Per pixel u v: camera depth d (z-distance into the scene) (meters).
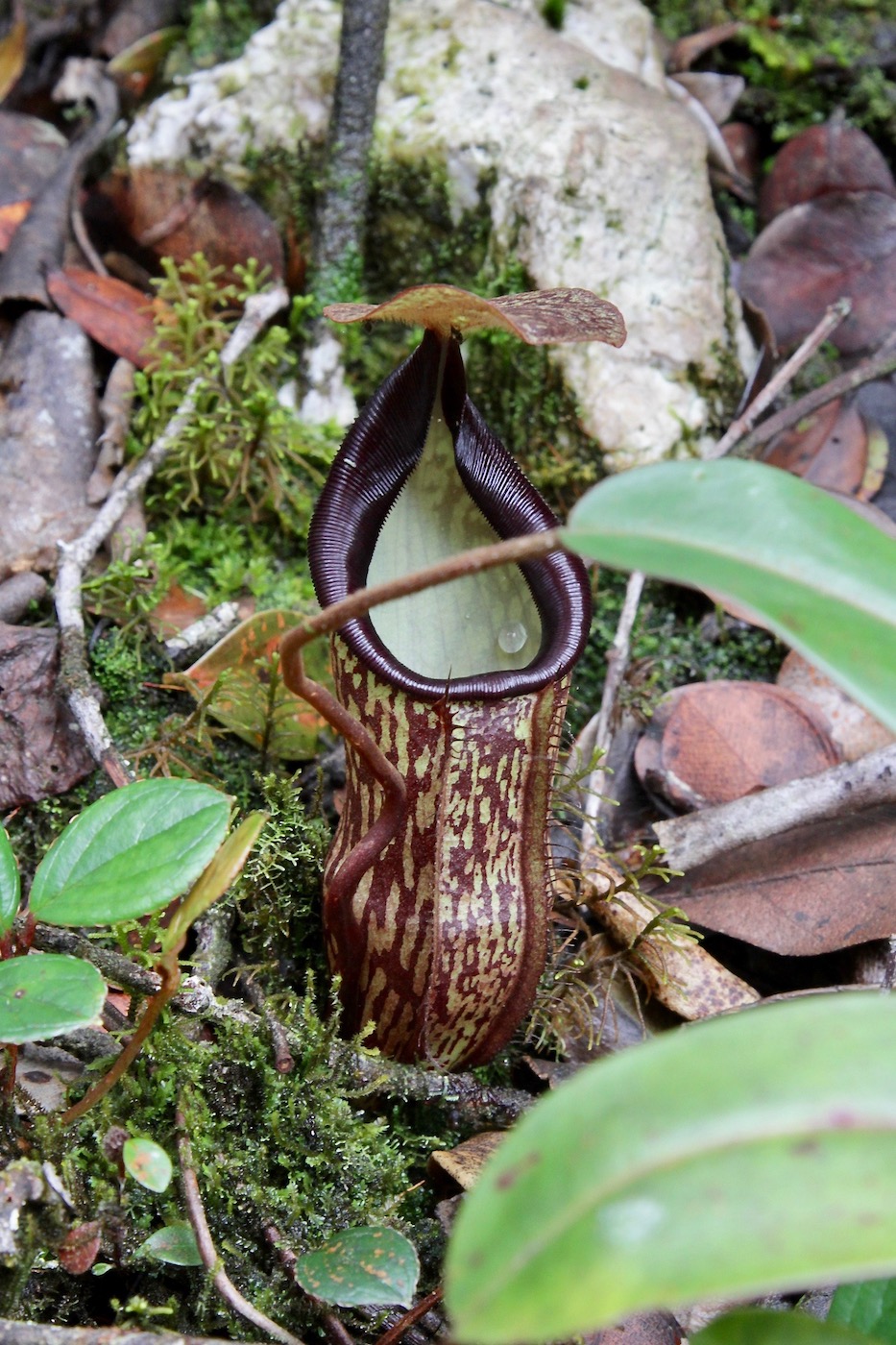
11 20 0.77
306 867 0.60
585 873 0.62
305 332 0.71
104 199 0.73
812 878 0.61
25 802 0.62
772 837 0.61
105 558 0.67
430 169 0.70
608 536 0.47
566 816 0.63
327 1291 0.52
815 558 0.47
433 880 0.56
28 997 0.50
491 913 0.56
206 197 0.72
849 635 0.47
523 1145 0.44
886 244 0.73
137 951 0.56
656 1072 0.44
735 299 0.72
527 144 0.70
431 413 0.56
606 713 0.65
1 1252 0.51
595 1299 0.40
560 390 0.69
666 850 0.62
